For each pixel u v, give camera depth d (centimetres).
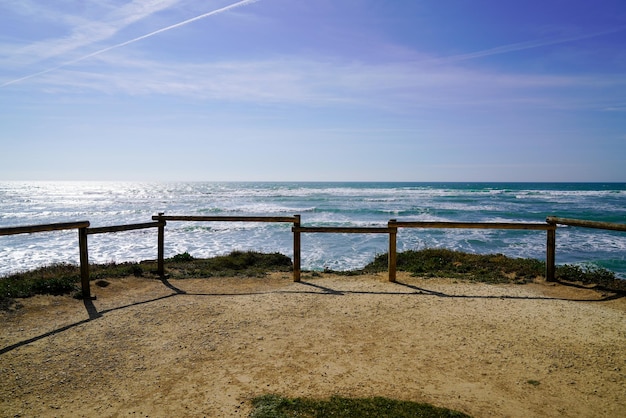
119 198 6550
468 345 477
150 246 2067
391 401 348
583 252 1877
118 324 551
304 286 781
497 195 6612
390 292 727
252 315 590
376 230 814
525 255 1809
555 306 637
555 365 423
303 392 367
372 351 460
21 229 554
